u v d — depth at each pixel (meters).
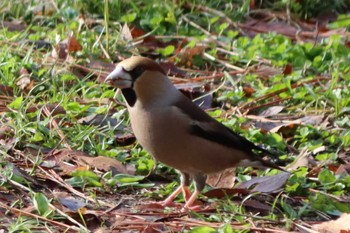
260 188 10.24
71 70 13.19
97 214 9.37
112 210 9.55
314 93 13.20
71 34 13.84
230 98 13.05
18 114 11.14
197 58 14.48
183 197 10.27
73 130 11.25
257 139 11.75
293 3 17.23
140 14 15.98
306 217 9.87
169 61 14.35
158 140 9.80
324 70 14.61
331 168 11.14
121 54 14.34
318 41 16.30
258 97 13.08
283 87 13.26
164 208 9.78
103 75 13.21
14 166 10.20
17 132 10.95
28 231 8.73
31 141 11.00
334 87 13.57
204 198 10.23
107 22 14.37
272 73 14.26
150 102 9.76
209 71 14.30
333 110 12.95
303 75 14.34
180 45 14.95
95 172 10.48
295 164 11.09
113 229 9.09
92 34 14.53
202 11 16.72
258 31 16.61
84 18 15.34
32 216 9.12
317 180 10.76
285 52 15.05
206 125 9.87
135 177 10.34
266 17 17.14
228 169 10.52
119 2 15.94
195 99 12.88
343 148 11.88
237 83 13.69
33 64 13.07
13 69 12.77
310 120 12.55
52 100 12.02
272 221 9.56
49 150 10.90
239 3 17.19
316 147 11.59
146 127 9.81
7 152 10.73
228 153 10.05
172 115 9.73
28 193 9.80
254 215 9.70
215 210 9.79
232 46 15.23
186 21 16.16
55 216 9.17
